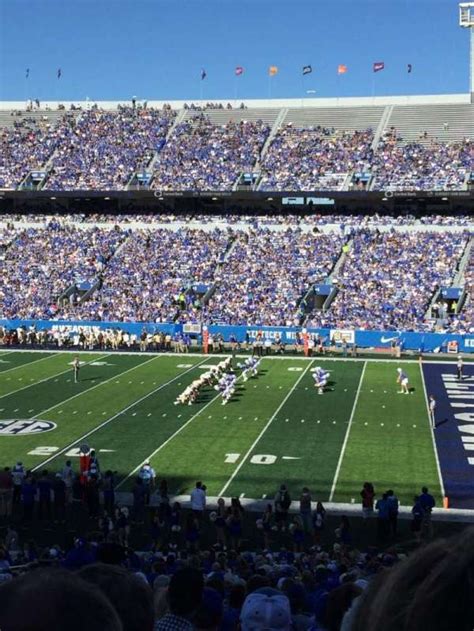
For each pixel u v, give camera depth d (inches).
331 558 698.8
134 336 2274.9
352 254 2564.0
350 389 1674.5
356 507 981.2
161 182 2908.5
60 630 73.0
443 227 2637.8
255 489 1045.8
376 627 74.5
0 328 2379.4
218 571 513.3
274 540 889.5
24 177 2987.2
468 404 1531.7
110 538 710.5
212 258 2615.7
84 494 991.0
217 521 869.8
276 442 1267.2
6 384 1728.6
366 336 2191.2
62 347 2242.9
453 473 1111.6
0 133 3216.0
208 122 3198.8
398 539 879.1
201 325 2290.8
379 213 2847.0
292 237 2674.7
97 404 1536.7
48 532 925.8
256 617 176.4
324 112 3189.0
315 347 2183.8
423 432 1331.2
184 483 1070.4
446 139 2957.7
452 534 77.4
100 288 2544.3
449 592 71.6
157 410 1486.2
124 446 1246.3
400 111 3132.4
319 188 2800.2
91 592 76.4
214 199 2982.3
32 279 2586.1
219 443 1262.3
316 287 2434.8
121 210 3026.6
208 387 1697.8
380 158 2883.9
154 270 2586.1
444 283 2380.7
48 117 3326.8
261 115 3221.0
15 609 73.7
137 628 101.4
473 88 3154.5
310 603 382.3
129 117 3255.4
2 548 665.6
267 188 2832.2
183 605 153.3
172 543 874.8
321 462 1162.0
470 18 3107.8
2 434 1320.1
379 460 1172.5
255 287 2458.2
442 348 2140.7
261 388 1685.5
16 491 1008.2
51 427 1364.4
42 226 2878.9
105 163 3014.3
